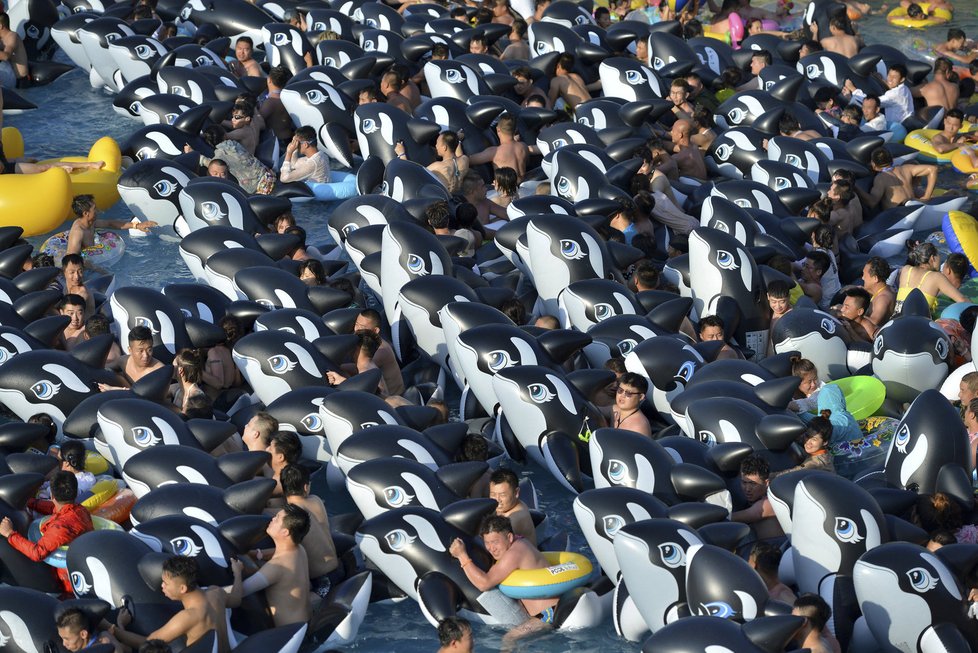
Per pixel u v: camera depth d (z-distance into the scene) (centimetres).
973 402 3706
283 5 8606
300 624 3088
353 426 3722
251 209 5388
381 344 4331
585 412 3859
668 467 3462
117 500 3534
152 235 5738
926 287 4822
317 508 3344
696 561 2944
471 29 7506
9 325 4400
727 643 2681
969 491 3406
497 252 5338
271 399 4103
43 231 5656
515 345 4006
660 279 4875
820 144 6162
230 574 3089
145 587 2959
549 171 5975
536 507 3744
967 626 2928
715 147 6406
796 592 3269
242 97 6431
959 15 9406
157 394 3962
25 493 3356
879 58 7200
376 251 4944
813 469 3497
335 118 6525
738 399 3784
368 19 8094
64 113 7388
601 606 3256
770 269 4712
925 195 6056
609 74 6925
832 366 4356
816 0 8312
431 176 5578
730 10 8862
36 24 8075
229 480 3491
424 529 3247
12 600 2906
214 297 4591
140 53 7250
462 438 3691
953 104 7269
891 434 3966
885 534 3123
